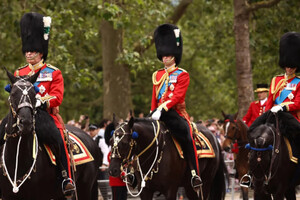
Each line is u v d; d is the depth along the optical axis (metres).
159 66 54.12
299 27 56.12
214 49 64.25
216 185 28.95
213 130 44.84
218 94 80.81
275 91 25.66
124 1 50.78
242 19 47.16
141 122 23.33
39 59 21.98
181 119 24.42
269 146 23.53
